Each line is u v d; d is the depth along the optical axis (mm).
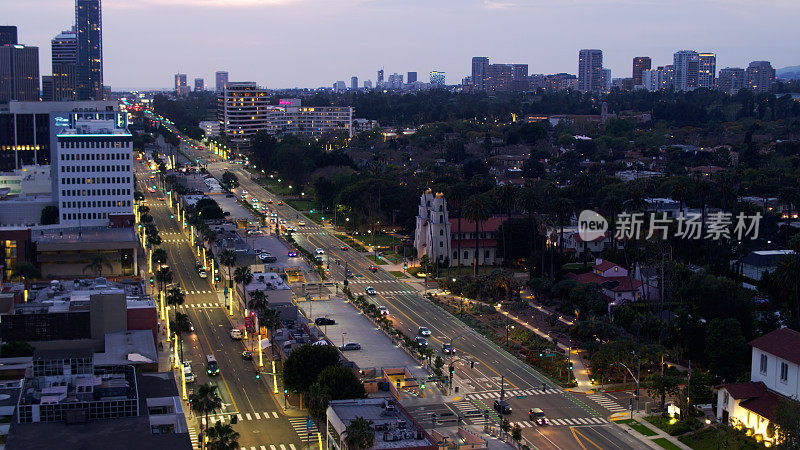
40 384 159125
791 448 166125
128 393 155375
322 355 199500
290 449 176000
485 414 189875
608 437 184500
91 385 152750
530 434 185250
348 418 162125
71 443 132000
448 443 167500
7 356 199500
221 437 163625
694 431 187125
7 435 139000
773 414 176500
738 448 175000
